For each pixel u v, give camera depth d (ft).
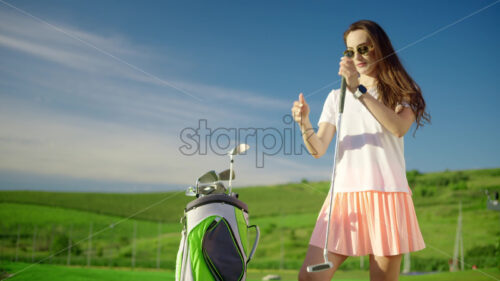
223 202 6.18
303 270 6.51
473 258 94.89
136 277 45.70
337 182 6.72
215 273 5.68
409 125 6.42
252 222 109.50
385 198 6.40
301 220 109.19
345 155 6.72
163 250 96.73
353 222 6.47
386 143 6.53
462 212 111.96
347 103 6.87
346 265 55.31
